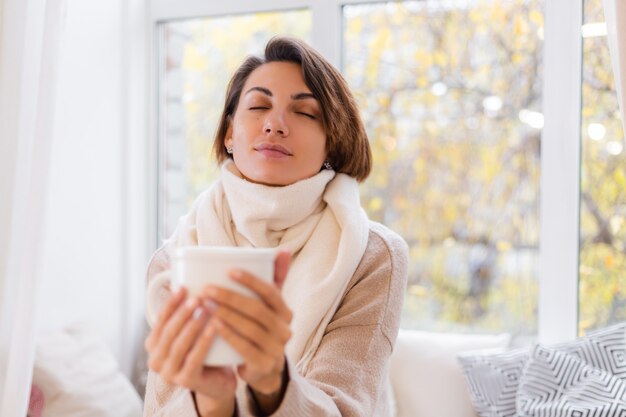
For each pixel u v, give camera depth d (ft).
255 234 3.90
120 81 9.17
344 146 4.16
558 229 7.86
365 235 3.89
